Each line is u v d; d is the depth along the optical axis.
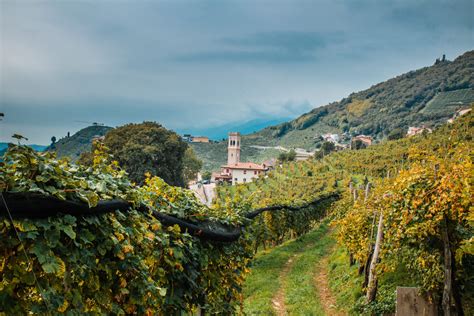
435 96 163.25
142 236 4.47
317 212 29.25
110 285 3.93
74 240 3.39
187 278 5.65
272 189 47.78
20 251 3.05
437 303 7.26
